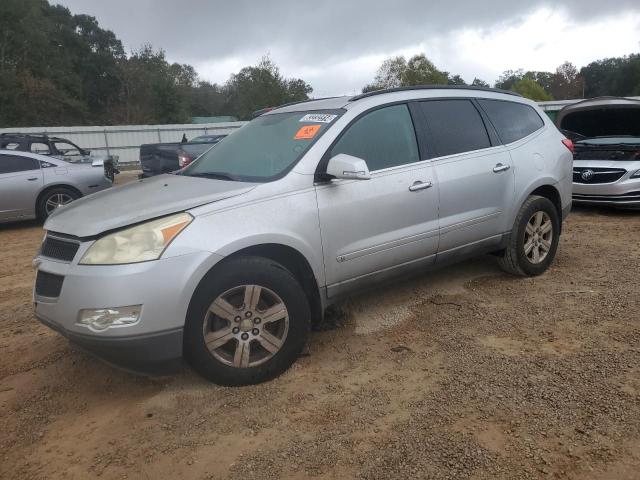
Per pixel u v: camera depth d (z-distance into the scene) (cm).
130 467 281
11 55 5303
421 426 300
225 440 298
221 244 329
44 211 1062
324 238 376
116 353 315
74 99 5925
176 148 1351
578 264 583
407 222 421
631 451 269
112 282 306
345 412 319
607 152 897
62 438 310
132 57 6291
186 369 378
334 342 416
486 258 604
